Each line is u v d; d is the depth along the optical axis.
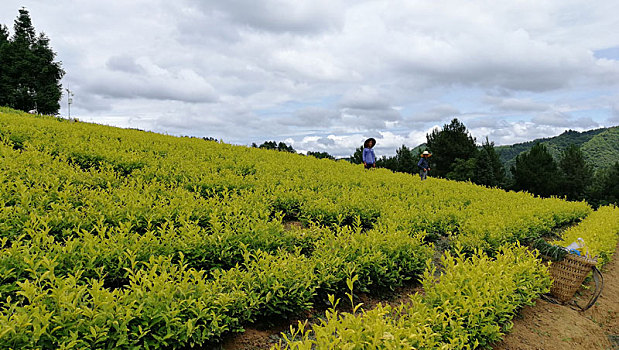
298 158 18.80
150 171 9.38
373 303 5.41
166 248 4.92
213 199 7.40
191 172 9.88
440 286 4.34
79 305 3.31
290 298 4.41
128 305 3.25
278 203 8.78
